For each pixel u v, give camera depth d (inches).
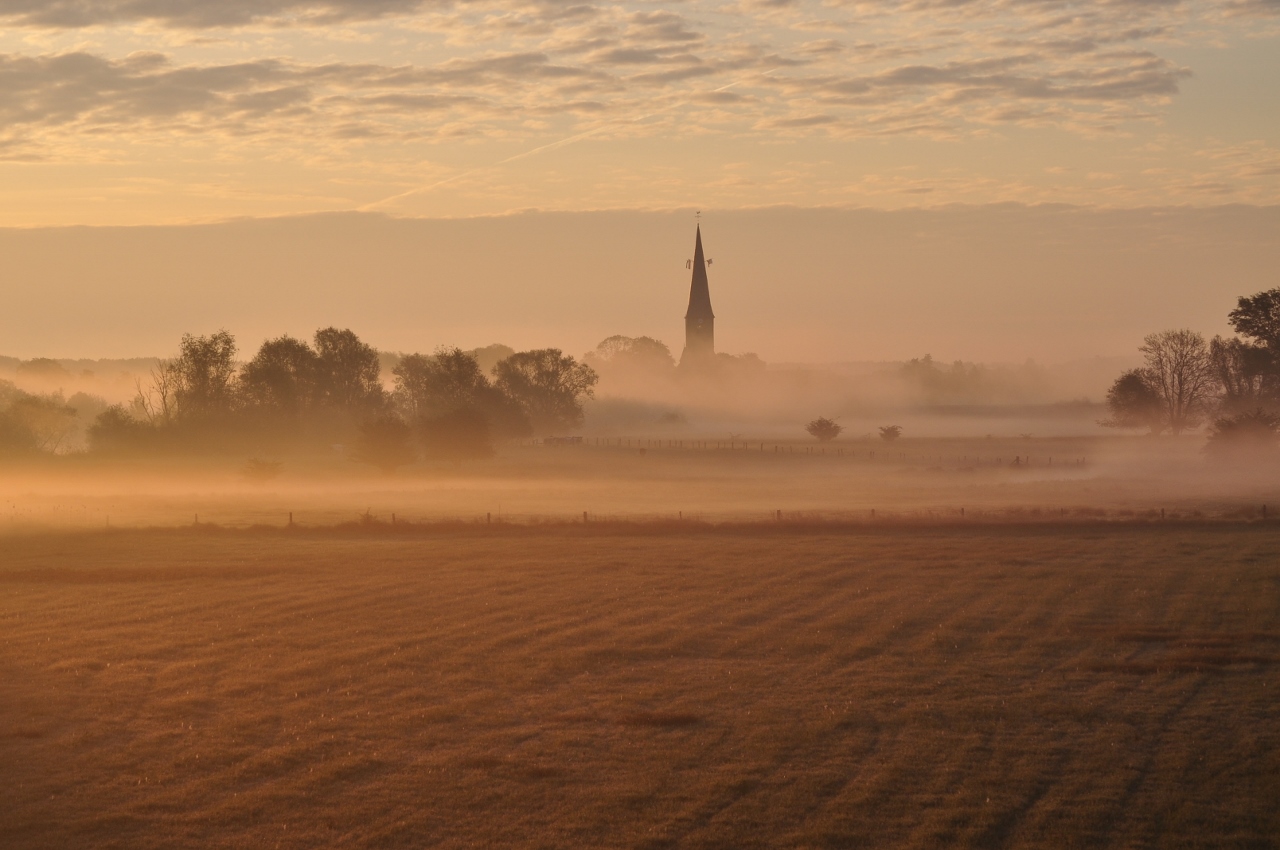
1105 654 1446.9
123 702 1231.5
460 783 984.9
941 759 1041.5
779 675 1350.9
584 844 859.4
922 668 1380.4
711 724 1153.4
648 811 921.5
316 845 858.8
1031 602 1790.1
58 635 1572.3
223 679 1327.5
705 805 933.2
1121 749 1066.7
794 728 1135.0
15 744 1092.5
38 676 1341.0
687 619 1672.0
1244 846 853.8
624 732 1126.4
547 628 1612.9
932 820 899.4
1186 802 934.4
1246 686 1283.2
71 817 909.2
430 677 1339.8
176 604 1812.3
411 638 1547.7
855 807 927.0
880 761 1037.8
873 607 1755.7
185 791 965.8
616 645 1501.0
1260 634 1549.0
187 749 1075.9
